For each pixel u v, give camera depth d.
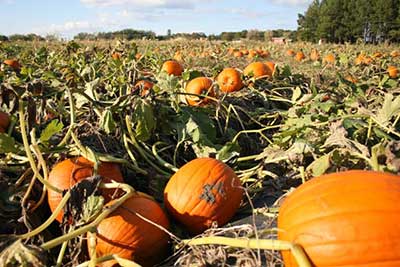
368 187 2.15
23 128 3.20
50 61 9.65
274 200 3.60
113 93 5.33
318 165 3.42
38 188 3.21
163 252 2.88
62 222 2.78
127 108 4.08
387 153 3.11
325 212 2.12
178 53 14.77
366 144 3.94
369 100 5.63
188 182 3.14
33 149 3.14
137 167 3.67
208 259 2.48
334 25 58.88
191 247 2.61
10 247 2.23
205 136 4.32
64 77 6.23
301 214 2.20
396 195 2.09
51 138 3.70
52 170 3.19
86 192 2.73
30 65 9.02
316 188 2.27
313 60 16.94
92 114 4.15
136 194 2.90
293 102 6.06
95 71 6.58
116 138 4.00
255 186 3.82
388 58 15.44
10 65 8.39
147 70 8.33
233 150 4.16
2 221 2.98
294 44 31.12
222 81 6.46
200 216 3.06
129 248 2.69
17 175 3.45
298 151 3.78
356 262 2.01
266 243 2.25
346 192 2.15
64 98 4.83
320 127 4.25
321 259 2.07
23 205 2.93
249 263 2.39
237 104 5.86
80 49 10.52
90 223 2.65
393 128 4.12
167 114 4.50
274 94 6.68
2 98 3.38
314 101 5.08
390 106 3.91
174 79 4.90
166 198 3.19
